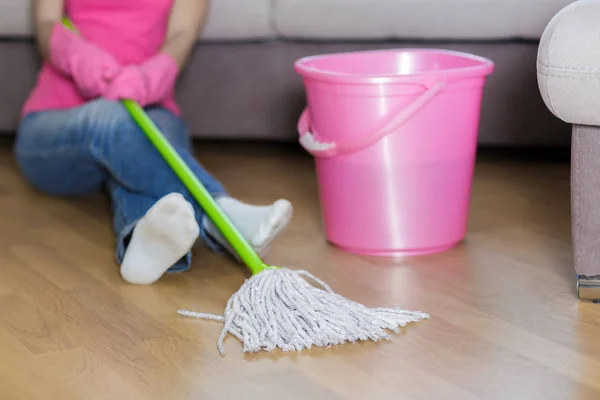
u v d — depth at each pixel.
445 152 1.94
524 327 1.60
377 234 1.99
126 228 1.93
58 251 2.11
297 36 2.71
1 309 1.76
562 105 1.54
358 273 1.91
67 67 2.26
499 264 1.93
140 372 1.48
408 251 2.00
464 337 1.57
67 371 1.49
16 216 2.40
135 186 2.01
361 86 1.86
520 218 2.25
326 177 2.02
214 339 1.60
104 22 2.41
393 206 1.96
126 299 1.80
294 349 1.54
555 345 1.53
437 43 2.62
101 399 1.39
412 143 1.90
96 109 2.11
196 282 1.89
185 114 2.91
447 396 1.36
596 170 1.60
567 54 1.50
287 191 2.57
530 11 2.47
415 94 1.86
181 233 1.76
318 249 2.07
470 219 2.25
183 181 1.95
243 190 2.59
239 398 1.38
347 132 1.92
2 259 2.06
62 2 2.43
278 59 2.79
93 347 1.58
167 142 2.01
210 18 2.74
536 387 1.38
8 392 1.42
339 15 2.62
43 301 1.80
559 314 1.65
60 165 2.24
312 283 1.85
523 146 2.89
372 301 1.75
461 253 2.01
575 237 1.66
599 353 1.49
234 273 1.94
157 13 2.43
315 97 1.96
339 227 2.03
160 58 2.29
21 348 1.58
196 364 1.50
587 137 1.59
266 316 1.62
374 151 1.91
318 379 1.43
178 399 1.38
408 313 1.65
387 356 1.51
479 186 2.54
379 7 2.58
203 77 2.87
